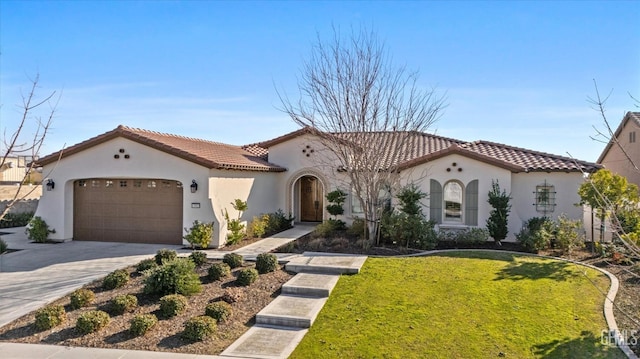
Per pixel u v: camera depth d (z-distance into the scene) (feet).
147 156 59.77
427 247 54.65
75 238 63.67
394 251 52.75
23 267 46.34
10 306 34.12
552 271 43.19
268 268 43.01
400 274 41.78
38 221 61.62
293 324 31.48
